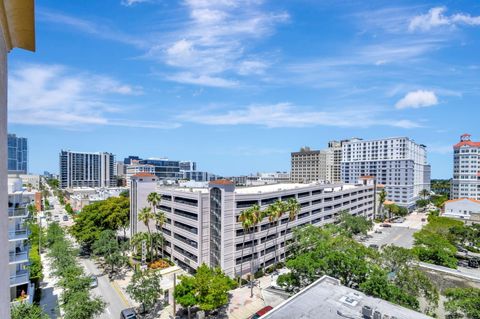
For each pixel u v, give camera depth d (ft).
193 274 180.24
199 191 192.75
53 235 216.54
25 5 9.39
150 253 205.87
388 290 102.83
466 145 430.20
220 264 169.07
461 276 166.40
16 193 119.65
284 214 209.56
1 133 9.48
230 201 170.71
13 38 11.10
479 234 231.71
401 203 462.19
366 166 506.48
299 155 650.02
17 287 119.55
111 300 145.28
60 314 126.72
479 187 417.69
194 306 137.28
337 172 632.79
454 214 345.92
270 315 84.33
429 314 115.24
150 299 126.31
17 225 121.08
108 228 230.68
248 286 165.78
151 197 208.23
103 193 446.60
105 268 188.96
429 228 255.09
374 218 390.83
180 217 192.65
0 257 9.53
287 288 138.82
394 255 134.21
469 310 96.12
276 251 203.31
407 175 456.86
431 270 174.70
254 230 185.06
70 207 389.80
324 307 89.10
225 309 138.62
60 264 154.20
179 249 195.93
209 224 177.17
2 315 9.90
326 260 126.00
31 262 159.22
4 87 10.03
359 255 131.34
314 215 248.52
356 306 90.02
